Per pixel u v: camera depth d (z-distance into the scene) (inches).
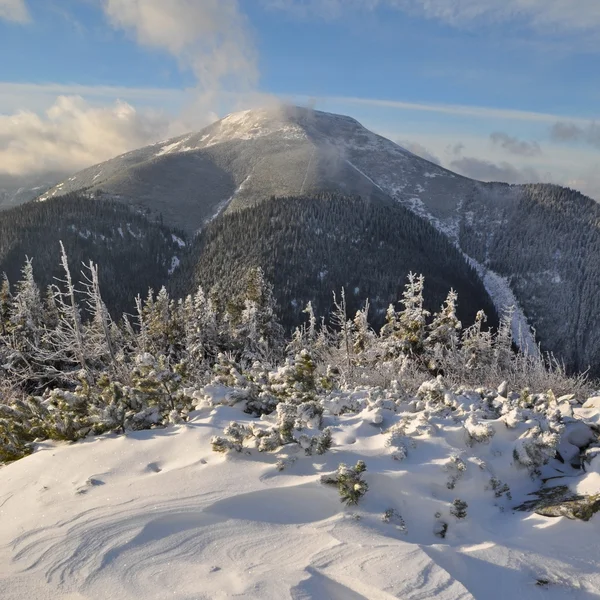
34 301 995.3
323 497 156.8
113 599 110.3
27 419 224.5
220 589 112.4
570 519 157.2
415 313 623.8
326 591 116.0
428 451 183.9
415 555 130.1
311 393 234.4
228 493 153.2
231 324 1108.5
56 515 145.6
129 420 215.5
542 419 205.8
